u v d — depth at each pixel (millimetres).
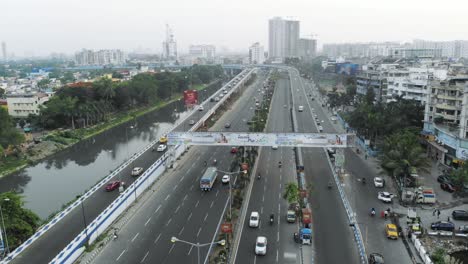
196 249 73688
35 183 125562
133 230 82062
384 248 74125
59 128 195125
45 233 80562
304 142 106562
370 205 93812
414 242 75188
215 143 110500
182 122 182750
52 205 106312
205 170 120875
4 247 73062
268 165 125375
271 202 95375
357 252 72438
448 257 71062
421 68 197125
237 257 70875
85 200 98500
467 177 94312
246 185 106750
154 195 101312
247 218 86688
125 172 118625
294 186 87812
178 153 134125
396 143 104750
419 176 112250
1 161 141875
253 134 108375
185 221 85625
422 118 145500
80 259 71000
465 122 111875
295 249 73562
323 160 130500
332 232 80250
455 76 141625
